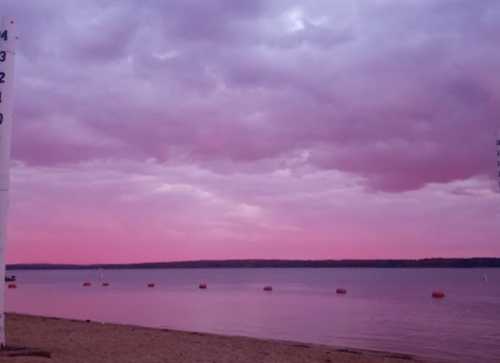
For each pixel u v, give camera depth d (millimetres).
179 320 32281
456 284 108375
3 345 11039
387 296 65250
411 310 43094
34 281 134125
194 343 14172
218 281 136250
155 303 49406
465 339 25250
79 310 39375
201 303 49875
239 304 48906
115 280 149250
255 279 154375
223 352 12734
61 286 98125
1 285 10906
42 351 11141
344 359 12969
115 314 36250
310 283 118438
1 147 10461
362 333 27188
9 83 10609
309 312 40406
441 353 20703
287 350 13867
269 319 34062
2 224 10672
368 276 187625
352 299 58250
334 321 33469
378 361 13148
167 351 12391
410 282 122750
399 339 25047
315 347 16594
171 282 128750
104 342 13500
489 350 21719
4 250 10812
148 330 17391
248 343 14922
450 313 40406
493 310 43250
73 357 10938
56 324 17938
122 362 10672
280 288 91000
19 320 19094
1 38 10594
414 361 13719
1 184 10531
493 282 119125
